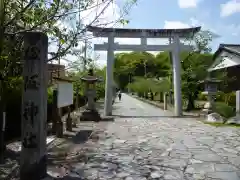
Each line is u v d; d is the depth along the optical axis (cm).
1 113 700
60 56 646
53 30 613
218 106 1680
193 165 679
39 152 545
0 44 584
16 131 980
